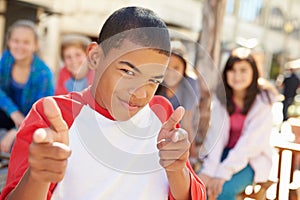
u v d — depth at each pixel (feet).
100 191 3.34
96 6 31.14
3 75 10.64
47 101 2.61
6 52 10.66
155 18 3.40
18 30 10.64
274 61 64.44
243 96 9.12
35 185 2.68
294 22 69.51
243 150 8.82
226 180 8.85
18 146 3.27
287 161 9.81
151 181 3.54
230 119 9.12
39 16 26.66
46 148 2.49
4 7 25.31
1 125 10.64
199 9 40.52
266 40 62.08
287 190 9.48
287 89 30.07
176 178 3.43
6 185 3.22
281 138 11.80
